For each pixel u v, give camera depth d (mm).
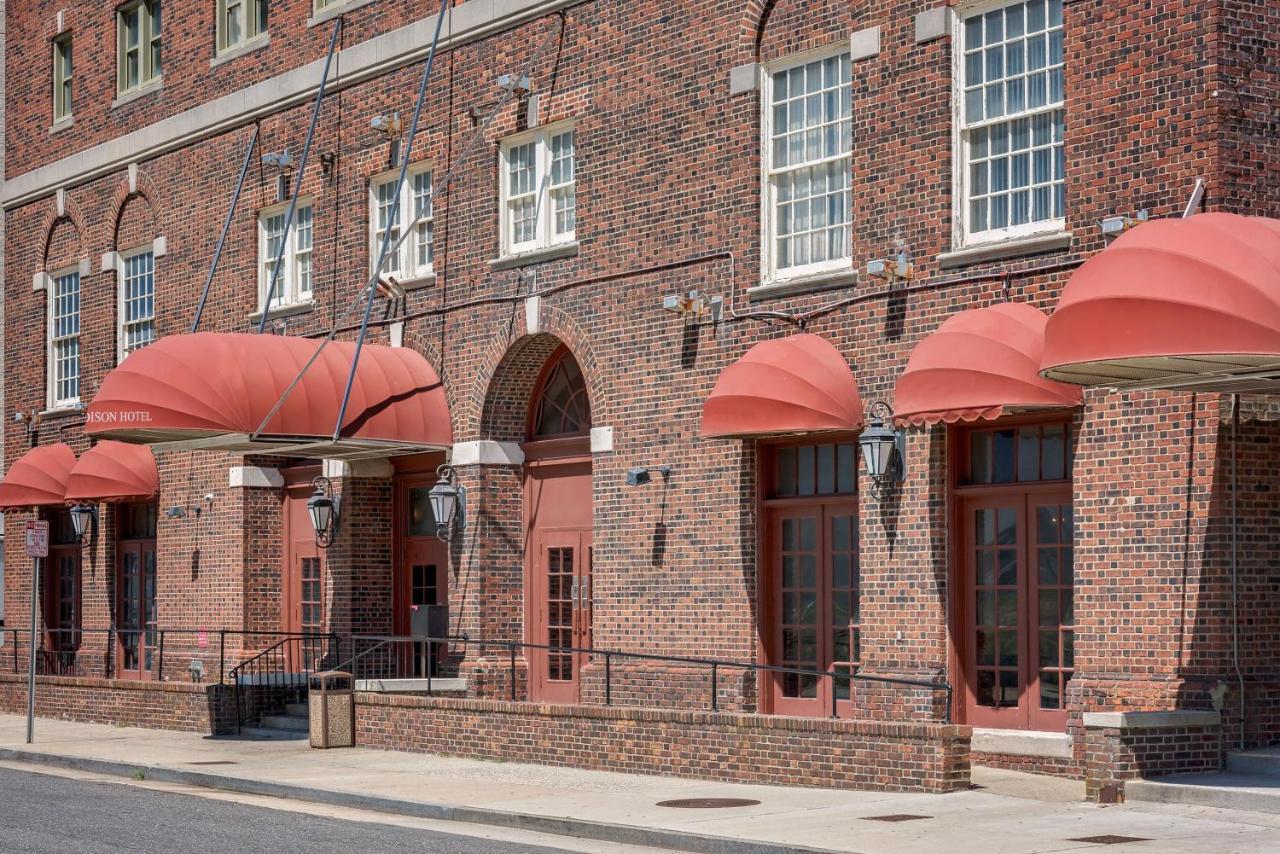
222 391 23938
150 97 33000
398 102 27359
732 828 15414
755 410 20281
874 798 17047
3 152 39938
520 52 25297
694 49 22734
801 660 21469
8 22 38094
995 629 19453
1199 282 14508
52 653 35375
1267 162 17297
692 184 22656
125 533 33906
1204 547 16969
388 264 27594
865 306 20406
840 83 21266
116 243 34094
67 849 14797
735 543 21859
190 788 20359
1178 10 17422
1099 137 18062
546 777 19812
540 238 25094
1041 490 19047
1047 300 18516
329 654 28359
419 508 28125
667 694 22453
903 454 19891
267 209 30109
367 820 17219
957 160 19766
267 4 30375
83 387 34781
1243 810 15383
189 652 31047
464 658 25312
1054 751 18297
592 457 23891
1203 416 17047
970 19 19812
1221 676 16812
